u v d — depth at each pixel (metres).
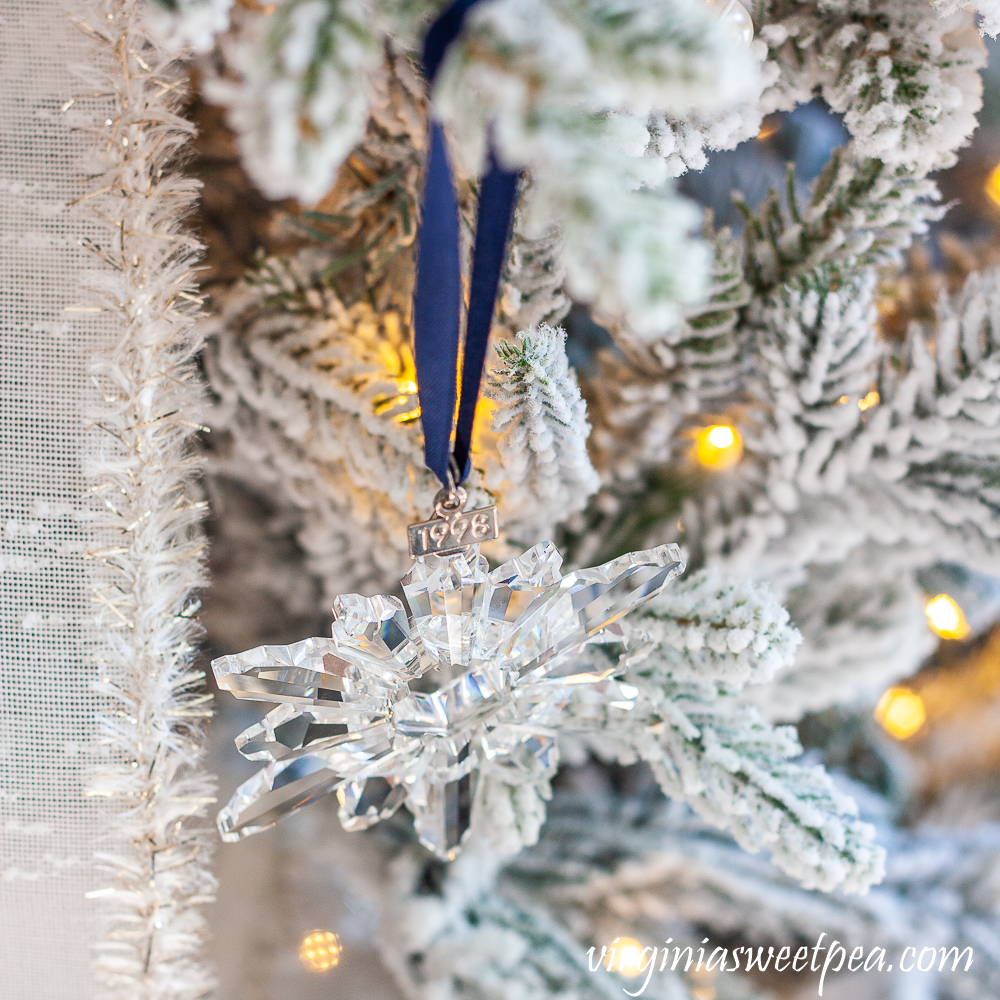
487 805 0.36
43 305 0.35
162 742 0.35
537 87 0.27
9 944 0.36
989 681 0.42
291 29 0.27
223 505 0.40
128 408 0.35
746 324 0.37
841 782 0.42
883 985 0.41
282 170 0.26
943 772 0.42
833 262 0.36
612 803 0.41
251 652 0.33
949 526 0.38
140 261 0.34
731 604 0.35
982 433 0.37
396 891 0.39
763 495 0.39
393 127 0.35
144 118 0.34
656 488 0.39
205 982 0.38
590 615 0.34
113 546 0.35
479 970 0.38
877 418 0.37
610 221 0.25
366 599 0.33
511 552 0.37
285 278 0.37
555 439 0.34
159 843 0.36
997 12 0.33
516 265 0.35
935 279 0.39
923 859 0.41
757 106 0.35
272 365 0.37
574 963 0.38
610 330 0.37
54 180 0.34
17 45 0.34
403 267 0.38
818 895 0.40
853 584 0.40
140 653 0.35
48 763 0.36
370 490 0.38
